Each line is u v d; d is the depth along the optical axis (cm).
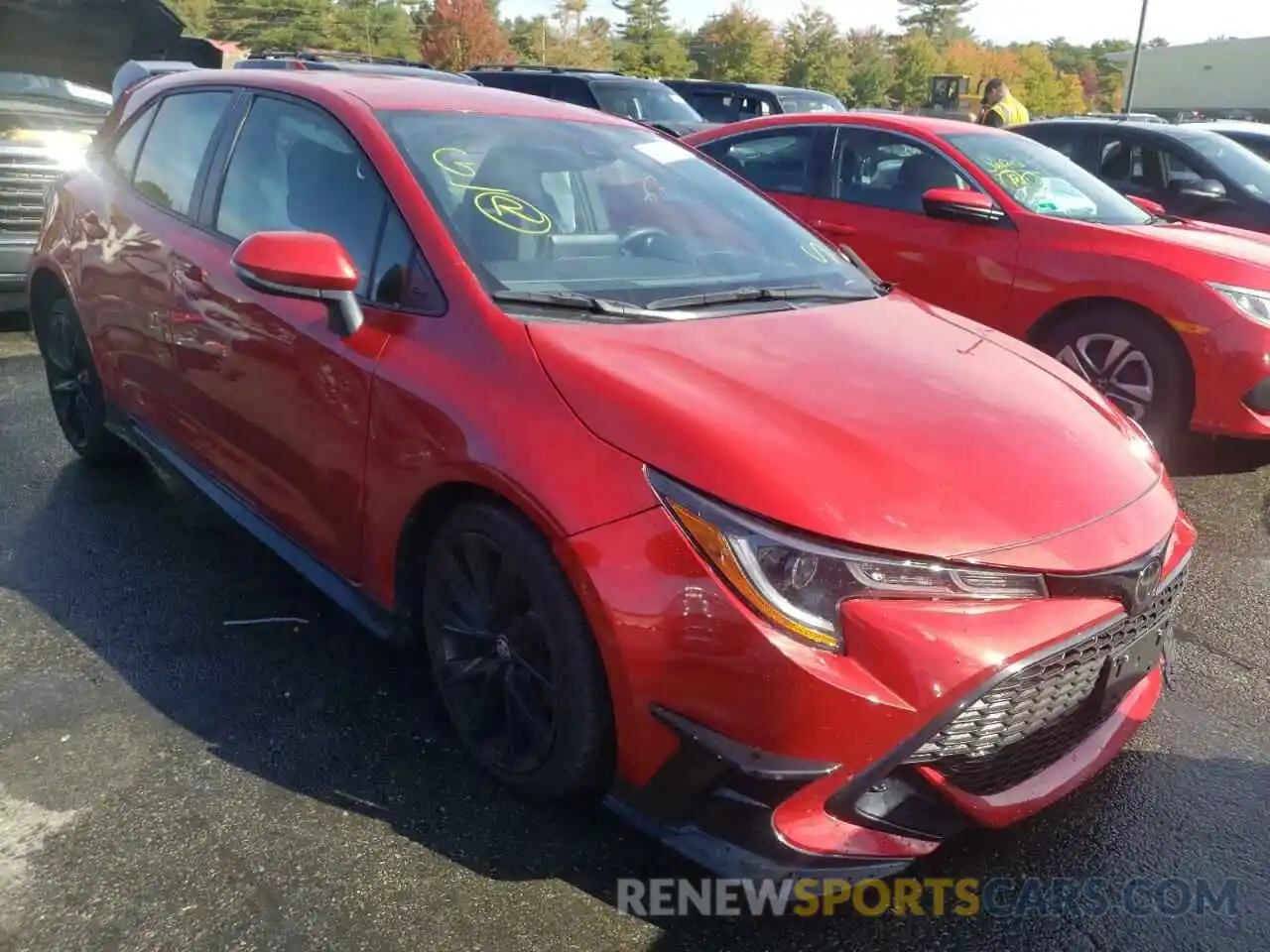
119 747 277
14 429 514
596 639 225
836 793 212
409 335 275
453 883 236
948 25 9288
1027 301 562
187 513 425
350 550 296
